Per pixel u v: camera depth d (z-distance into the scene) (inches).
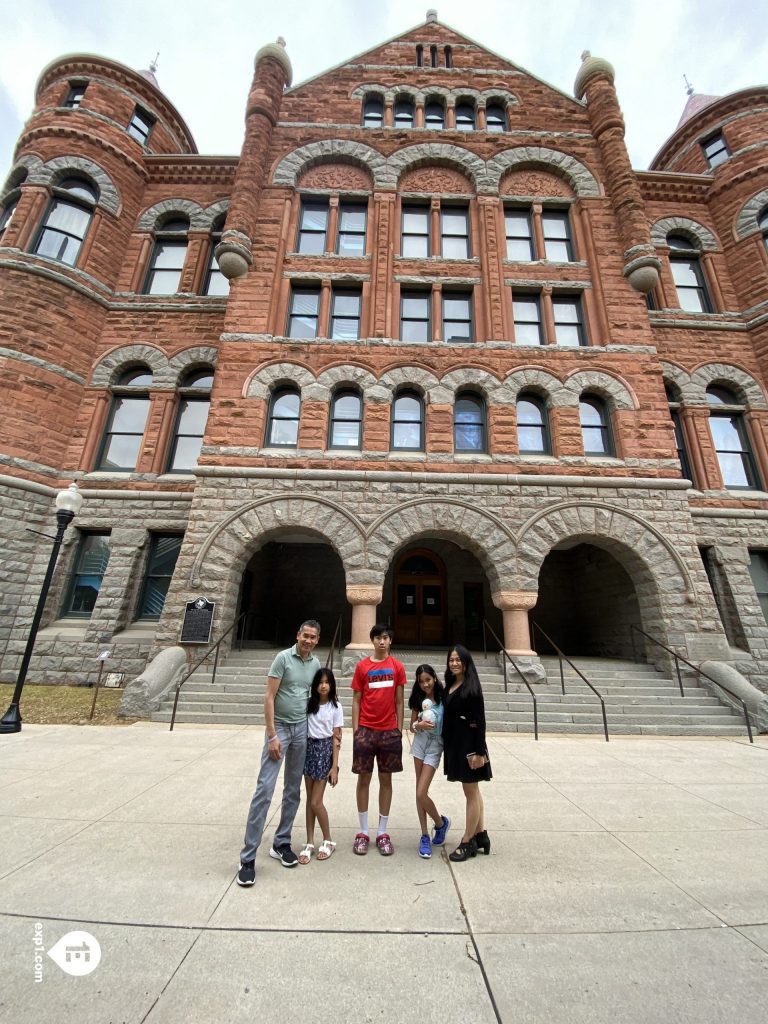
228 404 512.4
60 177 622.5
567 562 706.8
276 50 663.1
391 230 599.2
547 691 418.3
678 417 616.4
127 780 228.7
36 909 125.3
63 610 518.9
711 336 642.8
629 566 503.5
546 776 254.8
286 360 530.0
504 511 484.1
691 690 423.8
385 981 103.2
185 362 602.5
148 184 696.4
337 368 530.9
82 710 390.0
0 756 264.8
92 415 572.7
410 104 689.0
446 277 581.9
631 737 359.3
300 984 101.8
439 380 530.3
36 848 159.2
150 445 571.8
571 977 105.3
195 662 429.1
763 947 117.3
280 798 215.9
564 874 151.3
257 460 495.8
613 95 657.0
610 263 584.4
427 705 172.6
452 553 698.8
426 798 166.2
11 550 498.9
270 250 574.6
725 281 681.0
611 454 526.3
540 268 589.3
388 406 520.7
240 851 162.1
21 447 520.4
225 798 209.5
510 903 134.3
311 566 698.2
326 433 513.7
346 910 129.1
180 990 99.3
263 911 127.4
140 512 543.2
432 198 619.8
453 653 174.1
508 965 108.9
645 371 538.9
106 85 679.1
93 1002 95.4
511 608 459.2
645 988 102.5
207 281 663.1
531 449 529.0
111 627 498.6
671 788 237.6
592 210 611.2
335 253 592.7
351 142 636.7
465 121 684.7
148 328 613.6
